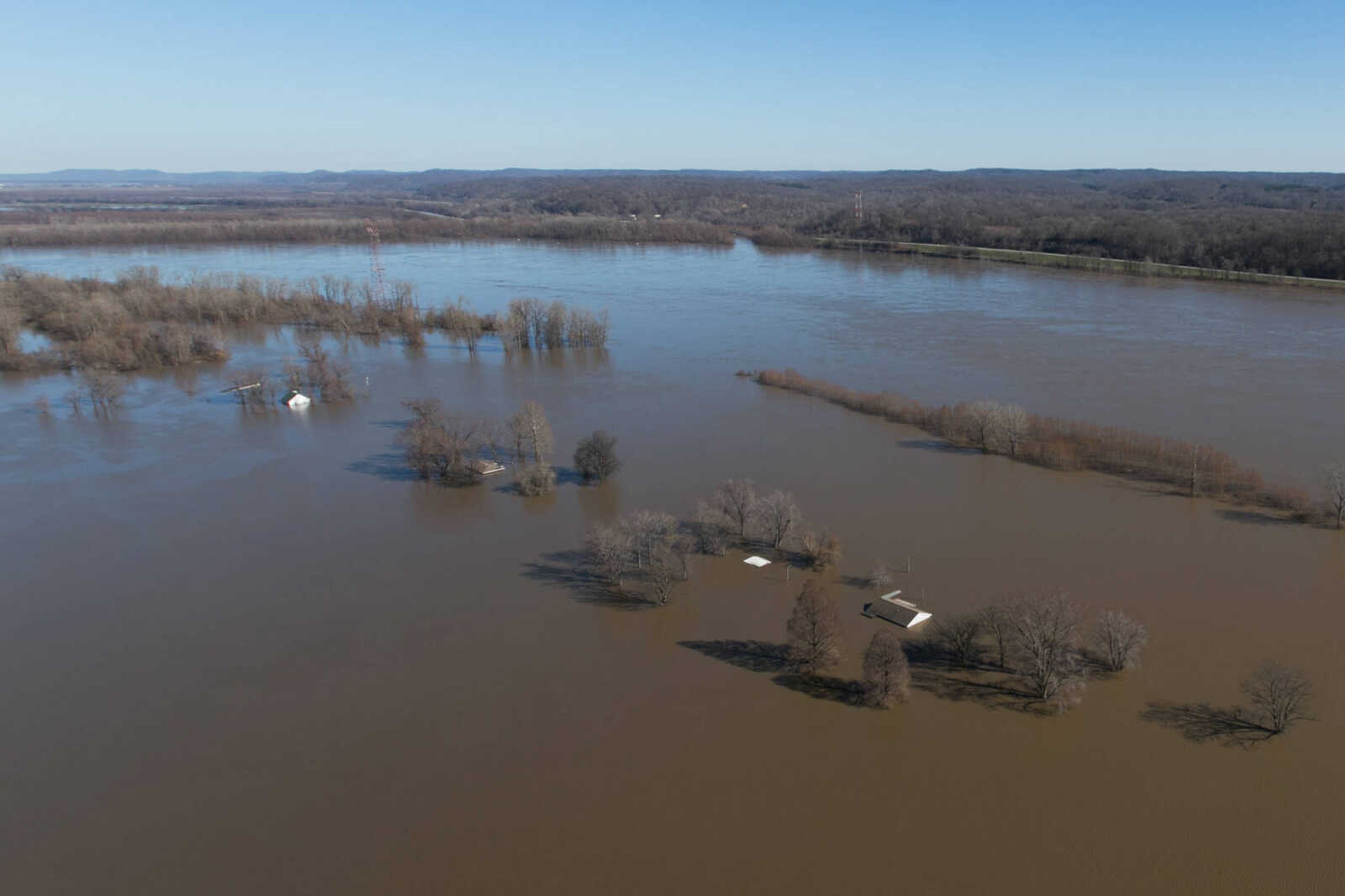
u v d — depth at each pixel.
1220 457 105.62
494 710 65.62
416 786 58.03
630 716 64.38
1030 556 87.19
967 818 53.88
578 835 53.50
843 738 61.41
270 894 49.88
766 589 82.56
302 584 85.69
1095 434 116.62
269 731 63.91
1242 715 62.25
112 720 65.62
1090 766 57.84
